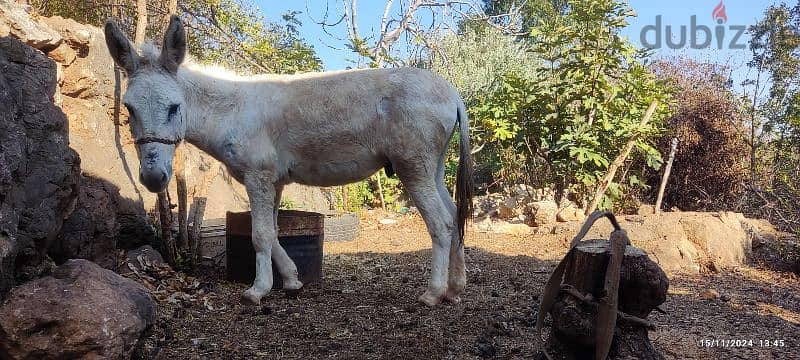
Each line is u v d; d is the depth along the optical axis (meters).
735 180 9.39
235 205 7.36
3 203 3.19
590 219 2.89
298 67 9.35
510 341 3.60
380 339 3.58
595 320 2.76
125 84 6.06
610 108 7.98
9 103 3.40
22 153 3.43
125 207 5.22
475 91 11.12
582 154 7.61
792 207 7.15
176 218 6.09
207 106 4.22
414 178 4.18
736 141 9.52
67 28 5.38
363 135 4.20
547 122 8.22
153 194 5.91
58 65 5.09
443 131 4.16
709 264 6.27
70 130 5.26
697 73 11.77
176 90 3.92
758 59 9.90
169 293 4.54
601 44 7.90
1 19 4.62
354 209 9.87
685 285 5.40
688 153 9.52
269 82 4.40
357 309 4.23
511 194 9.71
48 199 3.75
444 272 4.27
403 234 8.34
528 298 4.68
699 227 6.55
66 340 2.64
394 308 4.27
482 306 4.38
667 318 4.19
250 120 4.24
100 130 5.57
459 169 4.32
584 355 2.94
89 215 4.50
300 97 4.26
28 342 2.61
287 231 4.84
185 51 3.95
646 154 8.55
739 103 9.84
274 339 3.56
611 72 8.52
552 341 3.01
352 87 4.21
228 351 3.33
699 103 9.66
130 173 5.61
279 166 4.35
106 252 4.73
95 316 2.71
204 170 7.25
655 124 8.31
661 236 6.50
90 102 5.55
